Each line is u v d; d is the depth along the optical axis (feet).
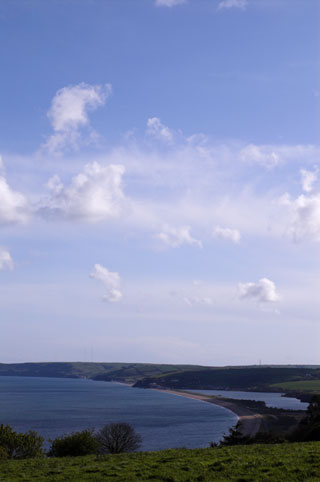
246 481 85.61
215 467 98.99
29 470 114.21
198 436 510.58
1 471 114.52
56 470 110.32
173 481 89.51
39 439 192.95
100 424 623.77
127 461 115.96
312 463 95.71
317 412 425.69
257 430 568.00
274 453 112.47
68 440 188.44
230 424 642.22
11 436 185.47
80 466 115.14
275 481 83.61
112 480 92.68
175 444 444.96
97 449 192.65
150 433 534.78
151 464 108.06
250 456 109.50
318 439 236.63
